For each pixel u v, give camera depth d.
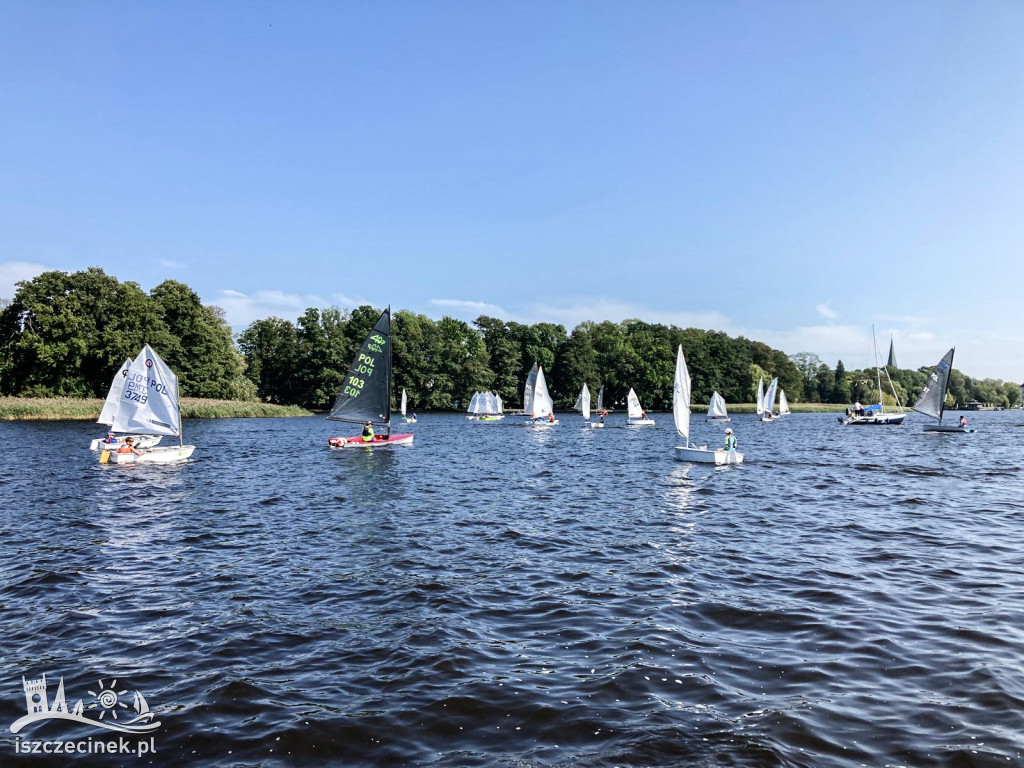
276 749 6.94
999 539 17.38
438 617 11.12
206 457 38.31
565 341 137.62
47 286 83.31
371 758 6.76
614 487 27.78
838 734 7.12
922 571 14.02
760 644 9.82
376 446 43.72
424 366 120.44
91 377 86.62
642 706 7.83
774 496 25.30
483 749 6.91
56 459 35.78
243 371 110.50
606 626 10.66
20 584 13.04
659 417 114.56
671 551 15.99
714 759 6.64
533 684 8.47
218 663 9.22
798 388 167.88
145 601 12.03
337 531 18.25
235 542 16.84
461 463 37.16
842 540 17.28
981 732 7.14
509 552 15.88
